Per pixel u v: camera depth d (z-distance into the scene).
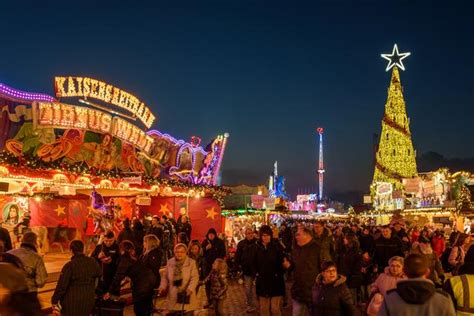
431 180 55.22
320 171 108.44
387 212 68.44
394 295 4.95
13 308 3.47
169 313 10.20
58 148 17.91
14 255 7.94
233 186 42.75
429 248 11.48
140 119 22.02
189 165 26.19
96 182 19.95
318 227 12.69
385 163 86.38
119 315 10.63
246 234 14.88
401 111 87.25
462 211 42.22
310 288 9.47
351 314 7.36
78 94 18.64
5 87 15.84
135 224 17.98
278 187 52.75
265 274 11.15
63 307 8.63
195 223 27.83
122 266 10.78
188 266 10.16
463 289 6.28
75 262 8.80
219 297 12.23
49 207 25.56
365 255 13.58
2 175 16.44
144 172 22.97
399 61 81.12
